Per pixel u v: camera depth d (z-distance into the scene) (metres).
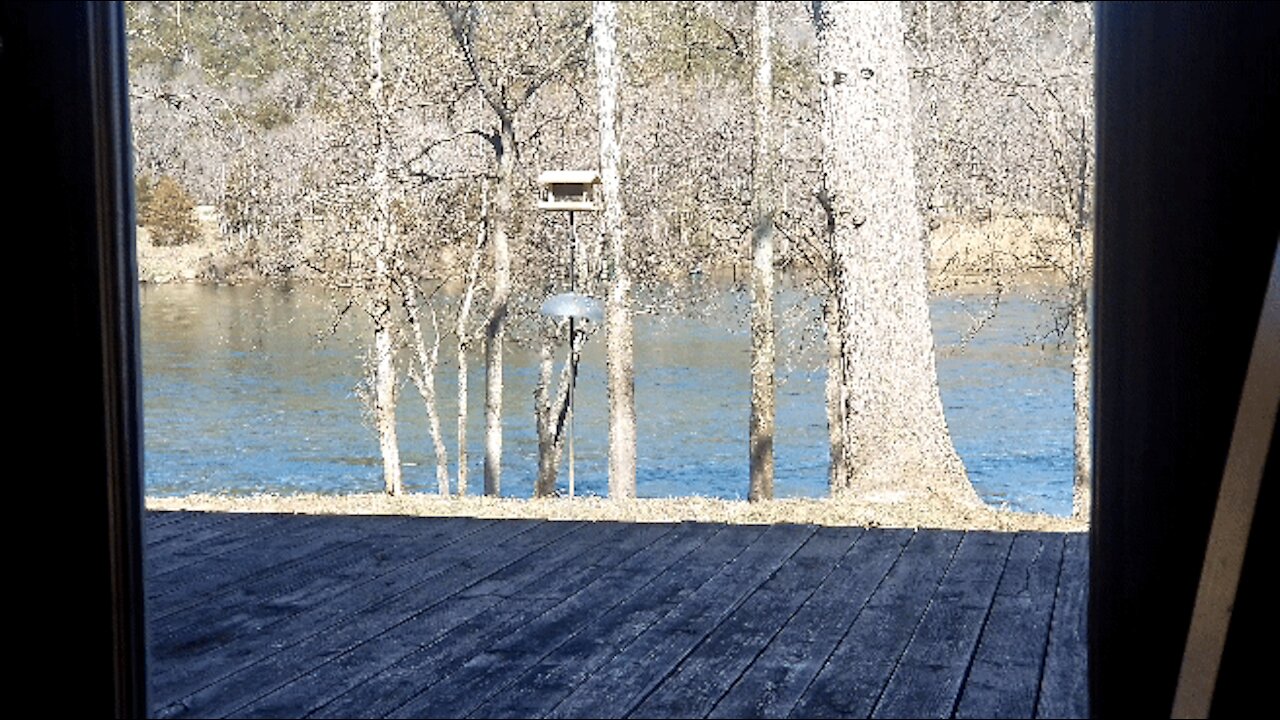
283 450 17.33
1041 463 16.00
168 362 21.38
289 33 16.11
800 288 16.28
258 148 17.25
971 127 15.45
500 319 15.35
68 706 2.27
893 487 7.95
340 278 14.95
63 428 2.24
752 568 4.58
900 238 8.05
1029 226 15.49
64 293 2.22
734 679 3.35
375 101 14.26
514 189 16.53
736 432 18.12
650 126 16.75
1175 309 2.15
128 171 2.28
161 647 3.65
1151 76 2.13
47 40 2.20
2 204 2.22
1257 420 2.45
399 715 3.11
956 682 3.31
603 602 4.14
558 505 7.41
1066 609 3.99
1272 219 2.11
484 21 14.96
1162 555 2.17
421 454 18.30
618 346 13.51
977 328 16.86
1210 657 2.35
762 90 13.48
